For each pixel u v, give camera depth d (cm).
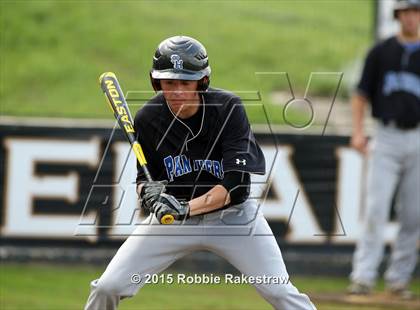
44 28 4128
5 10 4191
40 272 2481
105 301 1419
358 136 2277
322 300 2245
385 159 2252
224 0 4569
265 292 1416
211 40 4100
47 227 2538
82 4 4331
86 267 2547
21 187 2525
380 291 2398
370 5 4566
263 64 3938
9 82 3712
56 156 2525
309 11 4516
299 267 2570
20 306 2091
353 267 2570
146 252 1415
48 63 3869
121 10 4312
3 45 3981
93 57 3922
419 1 2189
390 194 2267
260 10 4497
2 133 2511
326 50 4078
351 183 2577
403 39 2225
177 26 4203
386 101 2227
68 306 2105
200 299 2245
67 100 3616
